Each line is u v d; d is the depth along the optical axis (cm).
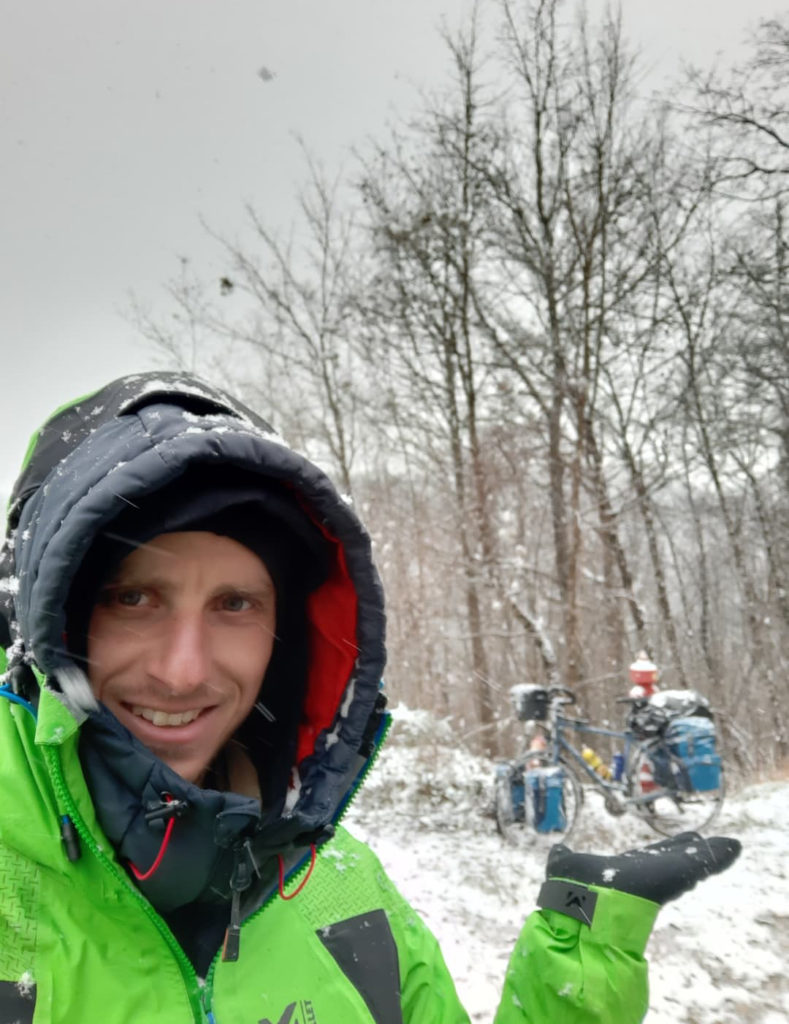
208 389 114
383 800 673
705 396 1505
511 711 1414
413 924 124
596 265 1372
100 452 95
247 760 122
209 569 96
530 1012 113
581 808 608
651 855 120
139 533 92
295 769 119
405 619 1538
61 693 85
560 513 1319
